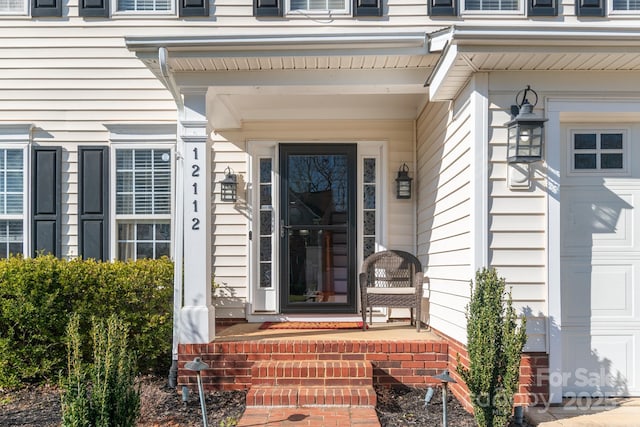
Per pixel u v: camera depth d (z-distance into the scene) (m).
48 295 4.64
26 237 5.63
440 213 4.83
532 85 3.81
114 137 5.68
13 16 5.66
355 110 5.95
